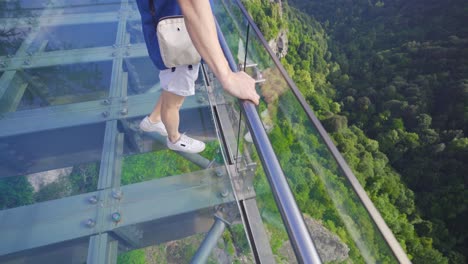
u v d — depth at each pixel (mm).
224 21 1950
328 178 1062
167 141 1844
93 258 1389
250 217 1481
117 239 1514
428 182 34156
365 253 928
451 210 31000
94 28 2535
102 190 1634
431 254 27312
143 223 1541
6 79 2094
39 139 1845
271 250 1211
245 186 1560
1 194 1607
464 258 28078
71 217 1503
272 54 1244
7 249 1362
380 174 33188
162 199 1609
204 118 2027
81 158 1821
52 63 2264
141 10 1188
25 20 2525
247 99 1010
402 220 30141
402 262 753
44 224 1465
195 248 1503
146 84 2232
